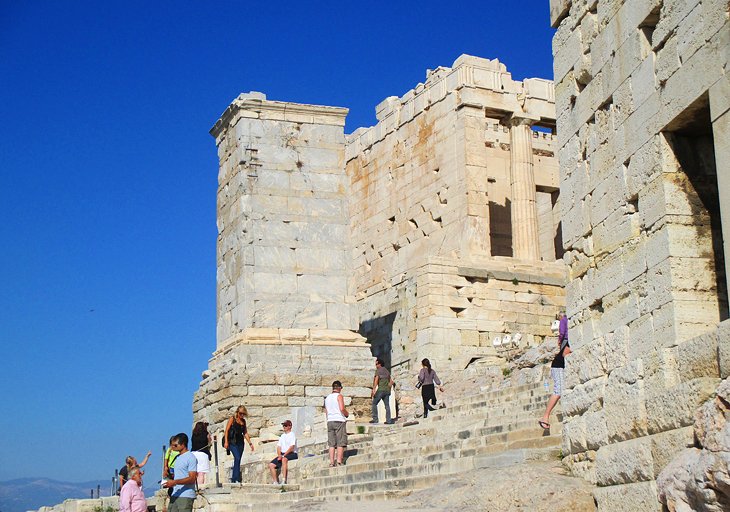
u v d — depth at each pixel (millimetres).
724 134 14906
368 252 58625
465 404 31172
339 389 28641
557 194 58469
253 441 40062
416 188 55031
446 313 47750
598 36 18969
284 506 24344
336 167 44500
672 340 16094
